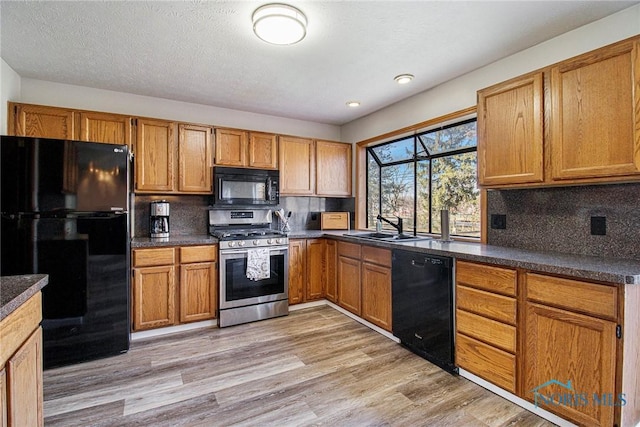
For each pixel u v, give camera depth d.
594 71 1.69
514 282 1.80
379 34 2.10
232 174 3.40
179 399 1.89
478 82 2.63
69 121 2.73
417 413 1.76
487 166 2.25
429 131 3.25
